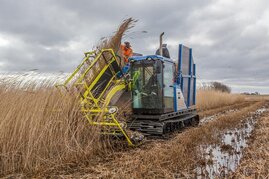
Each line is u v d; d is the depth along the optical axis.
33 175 5.91
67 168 6.28
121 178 5.47
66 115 7.31
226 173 5.93
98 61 8.78
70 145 7.07
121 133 7.89
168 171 5.87
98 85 8.60
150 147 8.00
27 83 7.31
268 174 5.32
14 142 6.35
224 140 9.30
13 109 6.57
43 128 6.71
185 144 8.14
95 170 5.98
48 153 6.75
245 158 6.90
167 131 9.86
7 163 6.18
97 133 7.59
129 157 6.71
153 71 9.36
